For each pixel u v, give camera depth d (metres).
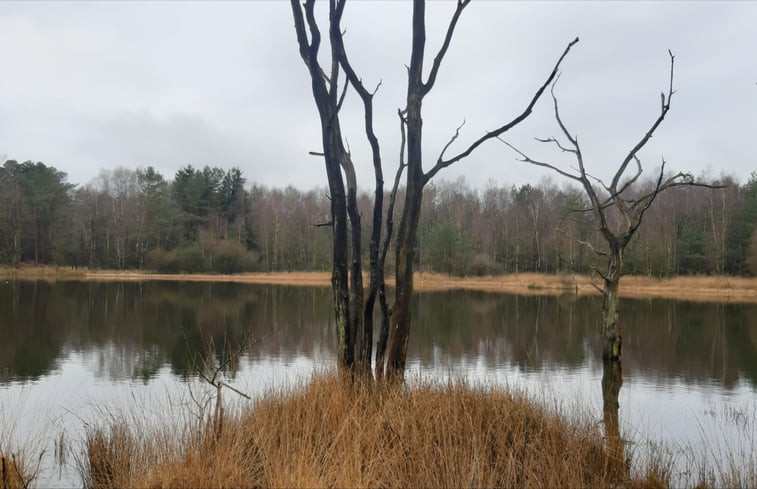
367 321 7.82
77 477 6.71
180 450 5.77
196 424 6.25
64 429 8.34
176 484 5.12
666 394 11.28
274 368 13.31
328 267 60.31
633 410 9.99
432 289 44.25
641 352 16.52
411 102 7.73
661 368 14.09
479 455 5.75
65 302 29.66
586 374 13.23
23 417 9.16
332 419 6.28
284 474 5.01
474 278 52.59
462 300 34.56
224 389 10.41
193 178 71.00
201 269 60.56
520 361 14.93
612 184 14.27
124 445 6.51
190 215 67.38
